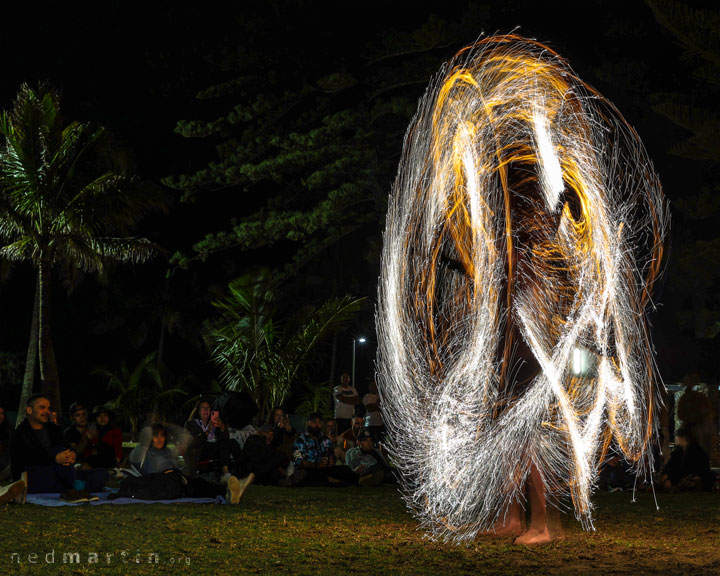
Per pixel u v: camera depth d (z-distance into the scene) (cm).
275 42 3350
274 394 2197
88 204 2383
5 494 970
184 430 1245
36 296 2914
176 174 4188
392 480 1294
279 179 3144
